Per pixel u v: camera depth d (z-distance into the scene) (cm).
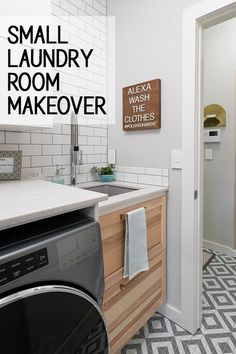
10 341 59
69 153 169
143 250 132
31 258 65
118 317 124
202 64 145
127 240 123
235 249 252
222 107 254
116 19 182
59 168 163
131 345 140
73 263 76
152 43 160
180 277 155
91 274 83
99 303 88
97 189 175
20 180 134
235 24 241
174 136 153
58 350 72
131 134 177
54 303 69
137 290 136
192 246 147
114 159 191
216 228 266
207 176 271
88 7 175
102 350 89
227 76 249
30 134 148
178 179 153
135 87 169
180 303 156
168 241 160
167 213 159
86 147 180
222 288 192
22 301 61
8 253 61
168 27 151
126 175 182
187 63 142
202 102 146
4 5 101
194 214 145
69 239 76
